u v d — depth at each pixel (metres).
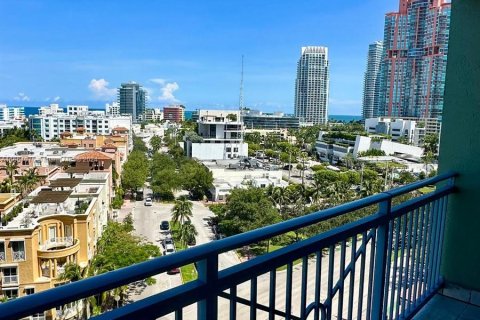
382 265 1.83
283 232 1.25
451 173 2.67
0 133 79.62
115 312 0.86
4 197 19.28
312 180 49.84
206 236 26.55
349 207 1.55
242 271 1.14
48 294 0.75
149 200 38.16
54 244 15.13
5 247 13.88
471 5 2.64
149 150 82.44
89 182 25.06
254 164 52.19
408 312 2.32
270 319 1.29
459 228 2.74
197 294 1.01
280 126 116.75
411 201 2.19
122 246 17.98
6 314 0.68
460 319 2.54
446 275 2.81
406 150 60.62
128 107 168.12
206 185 39.88
